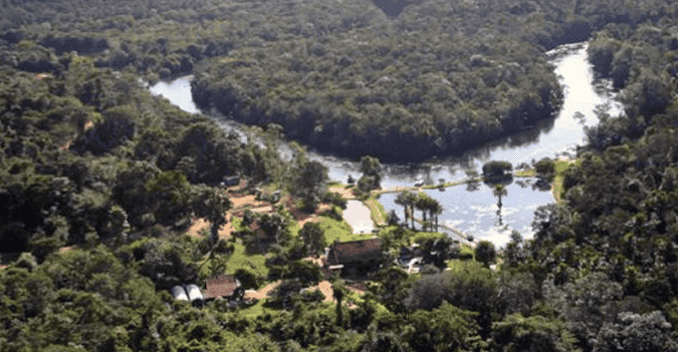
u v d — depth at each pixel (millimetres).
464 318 136750
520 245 192625
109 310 141375
